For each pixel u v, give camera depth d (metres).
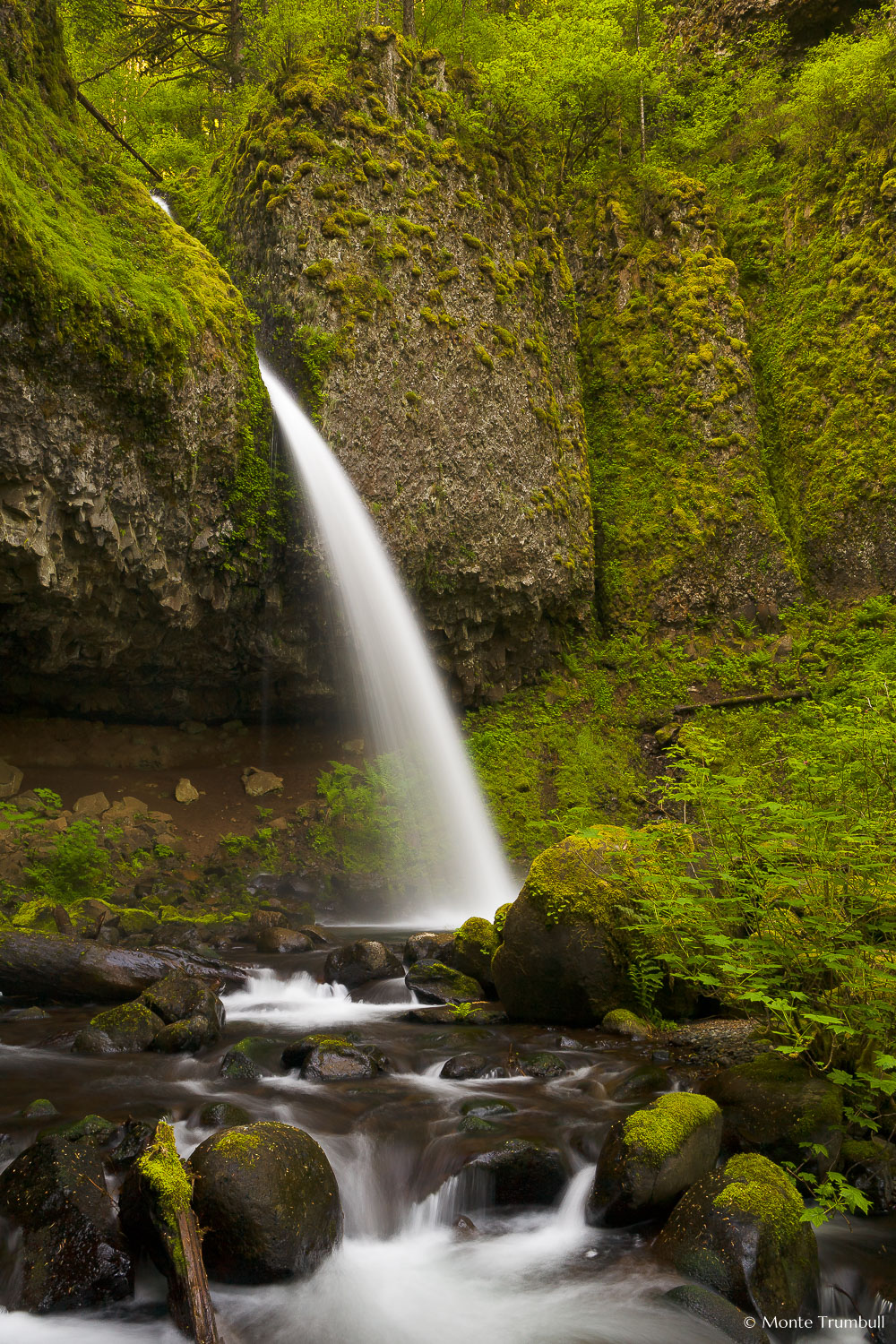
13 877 9.83
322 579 13.33
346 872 12.72
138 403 10.30
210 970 7.59
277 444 13.02
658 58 22.20
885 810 4.81
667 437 18.52
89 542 10.52
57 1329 3.26
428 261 15.05
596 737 16.22
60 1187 3.62
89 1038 5.75
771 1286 3.38
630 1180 3.84
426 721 15.20
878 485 17.47
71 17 17.98
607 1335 3.33
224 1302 3.37
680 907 5.59
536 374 16.81
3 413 9.15
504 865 14.09
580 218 20.34
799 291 19.27
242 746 14.88
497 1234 3.98
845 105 19.39
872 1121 4.36
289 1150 3.72
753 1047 5.47
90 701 13.54
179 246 11.93
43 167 10.60
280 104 14.86
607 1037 5.97
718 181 20.83
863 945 4.45
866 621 16.86
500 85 16.83
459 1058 5.43
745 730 15.55
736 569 17.62
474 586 15.47
